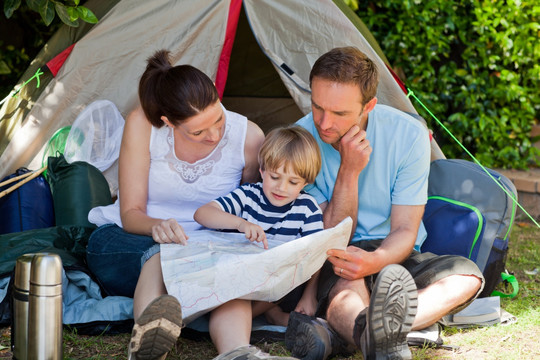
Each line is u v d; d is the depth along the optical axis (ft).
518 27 16.12
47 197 9.69
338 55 7.15
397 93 10.66
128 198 7.82
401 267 5.87
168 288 6.34
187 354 6.93
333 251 6.85
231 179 8.17
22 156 10.21
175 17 10.24
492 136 16.75
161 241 6.98
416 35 16.15
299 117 15.10
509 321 7.99
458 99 16.46
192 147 7.87
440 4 15.96
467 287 7.11
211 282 6.39
